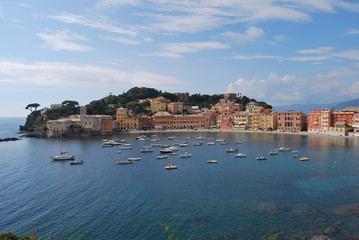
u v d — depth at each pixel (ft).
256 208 228.84
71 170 375.86
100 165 405.80
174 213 222.69
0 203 252.01
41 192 280.92
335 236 181.06
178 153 505.25
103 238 186.39
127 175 342.85
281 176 325.01
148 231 194.08
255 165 388.57
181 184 299.58
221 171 355.97
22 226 206.90
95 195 268.82
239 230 192.44
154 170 368.07
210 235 186.60
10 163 433.89
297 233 186.19
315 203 236.63
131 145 622.13
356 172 335.67
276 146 563.48
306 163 393.29
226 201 245.65
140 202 247.70
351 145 552.00
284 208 227.81
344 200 242.37
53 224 208.64
